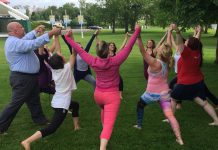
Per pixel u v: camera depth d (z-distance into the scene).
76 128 4.14
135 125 4.27
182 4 6.63
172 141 3.74
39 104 4.39
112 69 3.24
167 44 3.73
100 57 3.24
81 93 6.12
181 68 3.98
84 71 5.07
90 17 42.78
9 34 3.96
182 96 4.04
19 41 3.83
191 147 3.58
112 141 3.77
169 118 3.69
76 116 4.12
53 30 3.76
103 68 3.21
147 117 4.59
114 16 37.81
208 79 7.39
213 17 7.51
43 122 4.39
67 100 3.56
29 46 3.78
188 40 3.96
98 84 3.31
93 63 3.25
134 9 36.91
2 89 6.63
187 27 6.71
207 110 4.12
